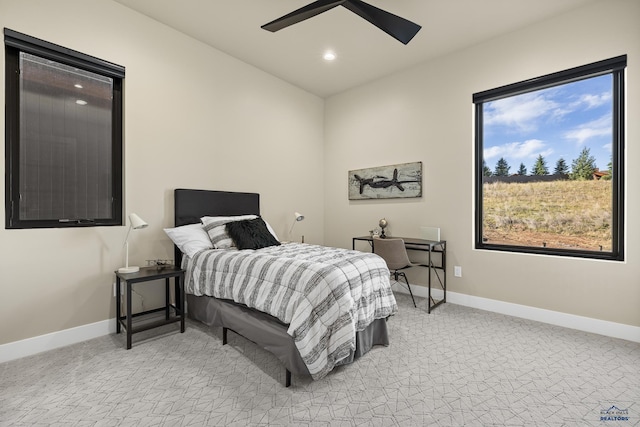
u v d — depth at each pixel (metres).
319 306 1.96
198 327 2.88
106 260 2.71
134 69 2.87
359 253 2.69
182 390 1.88
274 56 3.69
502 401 1.78
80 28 2.54
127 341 2.41
